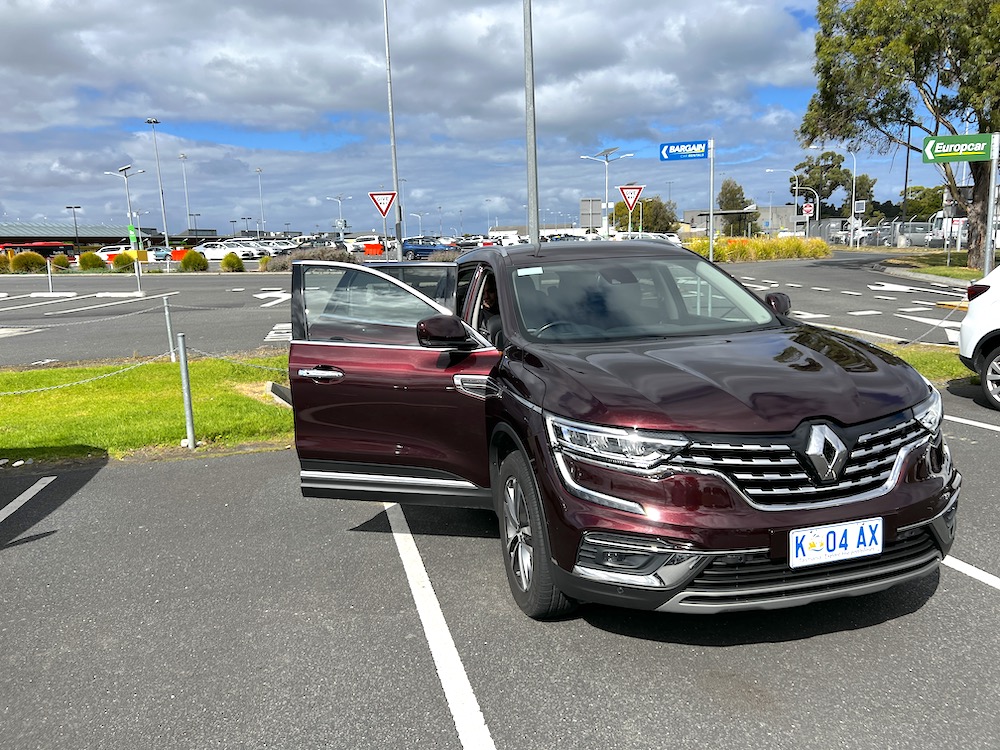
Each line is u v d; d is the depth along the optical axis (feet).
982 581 12.59
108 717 9.84
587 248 16.21
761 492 9.57
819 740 8.76
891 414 10.24
